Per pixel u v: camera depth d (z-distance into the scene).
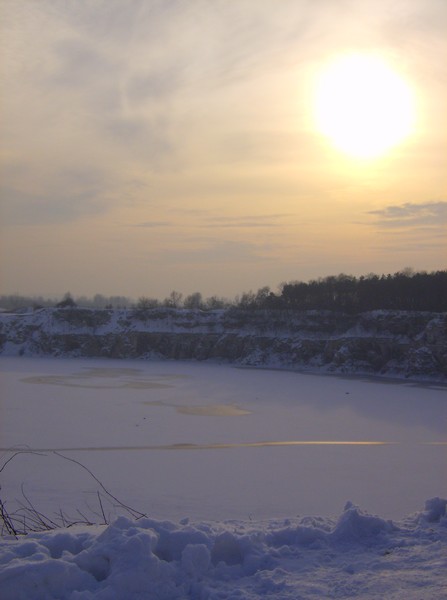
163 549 6.25
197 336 104.19
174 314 109.88
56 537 6.34
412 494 21.78
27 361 94.38
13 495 20.58
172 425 37.94
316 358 90.94
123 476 24.06
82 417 40.41
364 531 7.02
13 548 6.10
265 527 7.43
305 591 5.58
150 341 106.12
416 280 99.94
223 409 45.66
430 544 6.66
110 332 107.69
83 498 20.42
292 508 19.56
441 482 23.83
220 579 5.95
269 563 6.21
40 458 27.38
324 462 27.64
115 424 37.88
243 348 98.75
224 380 69.06
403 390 61.09
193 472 25.06
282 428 37.53
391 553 6.49
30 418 39.53
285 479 23.98
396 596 5.43
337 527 6.98
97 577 5.80
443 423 40.22
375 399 53.25
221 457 28.47
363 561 6.27
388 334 87.69
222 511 18.98
